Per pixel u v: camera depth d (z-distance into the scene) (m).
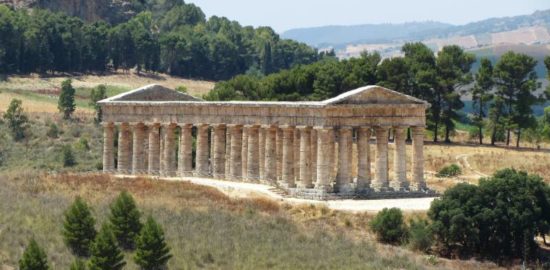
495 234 168.75
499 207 168.12
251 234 168.00
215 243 162.50
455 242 170.50
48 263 148.62
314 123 195.38
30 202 182.00
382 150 199.88
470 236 167.75
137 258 149.88
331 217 179.75
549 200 172.25
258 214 180.25
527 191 169.75
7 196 187.38
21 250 155.75
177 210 179.75
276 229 172.75
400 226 171.75
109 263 144.50
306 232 172.25
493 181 171.25
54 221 170.00
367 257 160.75
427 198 197.50
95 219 169.50
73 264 137.12
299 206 184.12
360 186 197.50
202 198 190.38
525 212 167.50
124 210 161.12
